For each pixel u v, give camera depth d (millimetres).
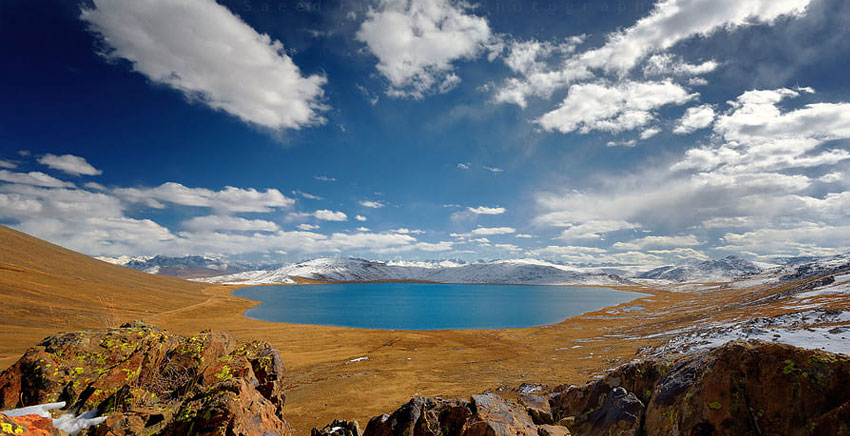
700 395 10680
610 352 54938
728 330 39500
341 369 52812
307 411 33812
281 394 16109
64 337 11453
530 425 12773
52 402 9547
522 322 123000
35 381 9797
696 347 36594
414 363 56688
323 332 87375
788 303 71375
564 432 12945
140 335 12844
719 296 177000
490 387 39750
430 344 74000
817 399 8867
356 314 143125
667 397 12156
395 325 115500
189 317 104562
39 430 7551
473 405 13883
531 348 68750
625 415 13180
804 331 29344
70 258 150250
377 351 66500
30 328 55219
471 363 55875
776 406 9352
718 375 10594
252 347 17547
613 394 14781
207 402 9727
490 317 136125
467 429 12086
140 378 11297
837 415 7891
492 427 11633
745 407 9789
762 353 10266
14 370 10008
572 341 74375
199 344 13344
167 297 139125
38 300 72250
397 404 35312
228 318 111688
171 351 12867
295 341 75688
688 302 154000
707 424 10055
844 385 8680
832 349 23344
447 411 14109
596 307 175625
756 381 9969
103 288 112438
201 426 9031
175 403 10609
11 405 9453
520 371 48094
